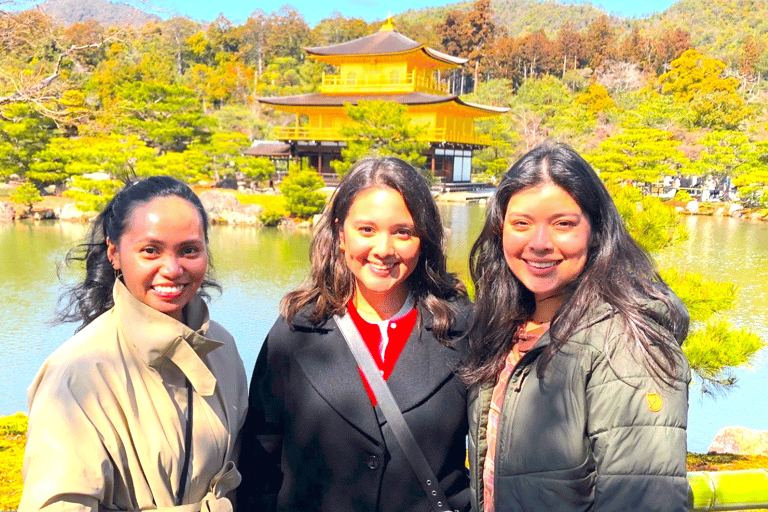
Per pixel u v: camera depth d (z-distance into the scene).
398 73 39.88
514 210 1.62
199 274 1.57
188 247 1.54
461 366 1.84
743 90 74.31
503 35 96.75
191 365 1.54
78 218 29.06
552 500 1.50
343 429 1.82
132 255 1.51
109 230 1.57
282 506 1.89
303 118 58.09
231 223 28.34
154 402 1.51
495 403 1.74
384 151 28.73
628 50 91.31
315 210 28.50
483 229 1.79
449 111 38.47
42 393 1.41
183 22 80.56
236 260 20.94
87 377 1.42
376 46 39.78
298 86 66.88
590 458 1.49
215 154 37.44
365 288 1.92
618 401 1.41
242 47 84.25
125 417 1.46
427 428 1.82
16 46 10.19
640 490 1.37
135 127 34.91
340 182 1.89
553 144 1.66
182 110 38.34
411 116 37.69
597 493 1.43
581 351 1.50
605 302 1.52
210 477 1.58
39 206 30.38
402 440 1.79
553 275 1.61
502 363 1.75
